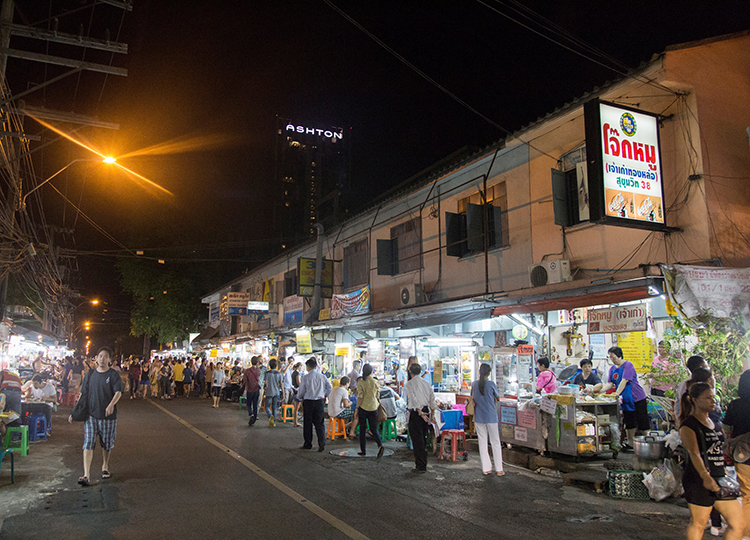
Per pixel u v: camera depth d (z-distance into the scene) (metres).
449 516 6.06
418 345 14.90
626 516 6.14
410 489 7.32
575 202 10.80
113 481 7.58
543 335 12.24
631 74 9.10
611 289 8.66
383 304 17.73
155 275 39.09
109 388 7.62
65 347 32.75
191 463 8.91
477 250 13.09
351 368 18.14
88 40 10.19
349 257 20.53
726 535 4.56
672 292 7.54
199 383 26.69
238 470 8.40
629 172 8.48
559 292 9.77
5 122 10.35
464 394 11.98
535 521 5.91
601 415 8.77
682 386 6.76
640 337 10.43
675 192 8.91
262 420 15.97
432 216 15.59
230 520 5.79
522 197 12.27
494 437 8.34
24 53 9.94
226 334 33.62
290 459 9.46
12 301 25.53
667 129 9.12
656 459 7.25
